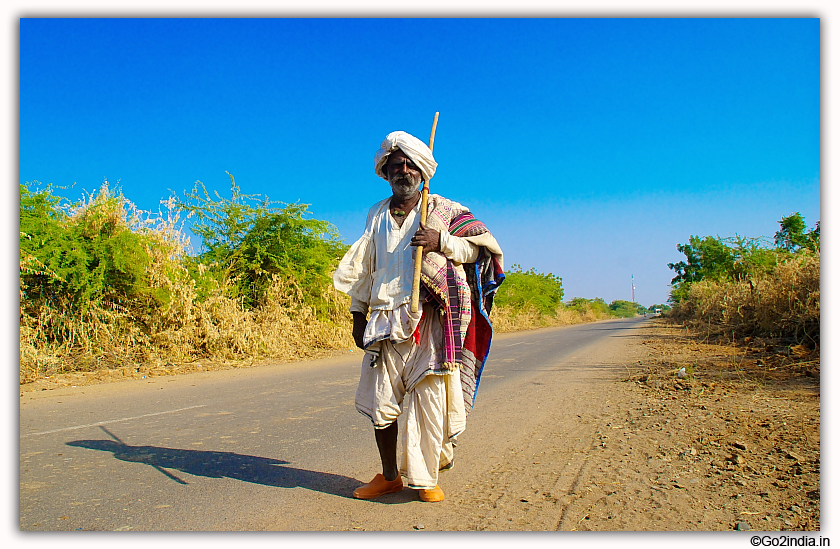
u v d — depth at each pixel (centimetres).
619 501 326
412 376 328
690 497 330
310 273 1459
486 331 369
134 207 1070
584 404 639
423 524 297
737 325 1437
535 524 294
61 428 532
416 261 318
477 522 299
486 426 539
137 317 1066
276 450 454
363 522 302
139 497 342
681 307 3089
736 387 688
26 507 324
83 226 1016
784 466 380
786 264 1228
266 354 1202
